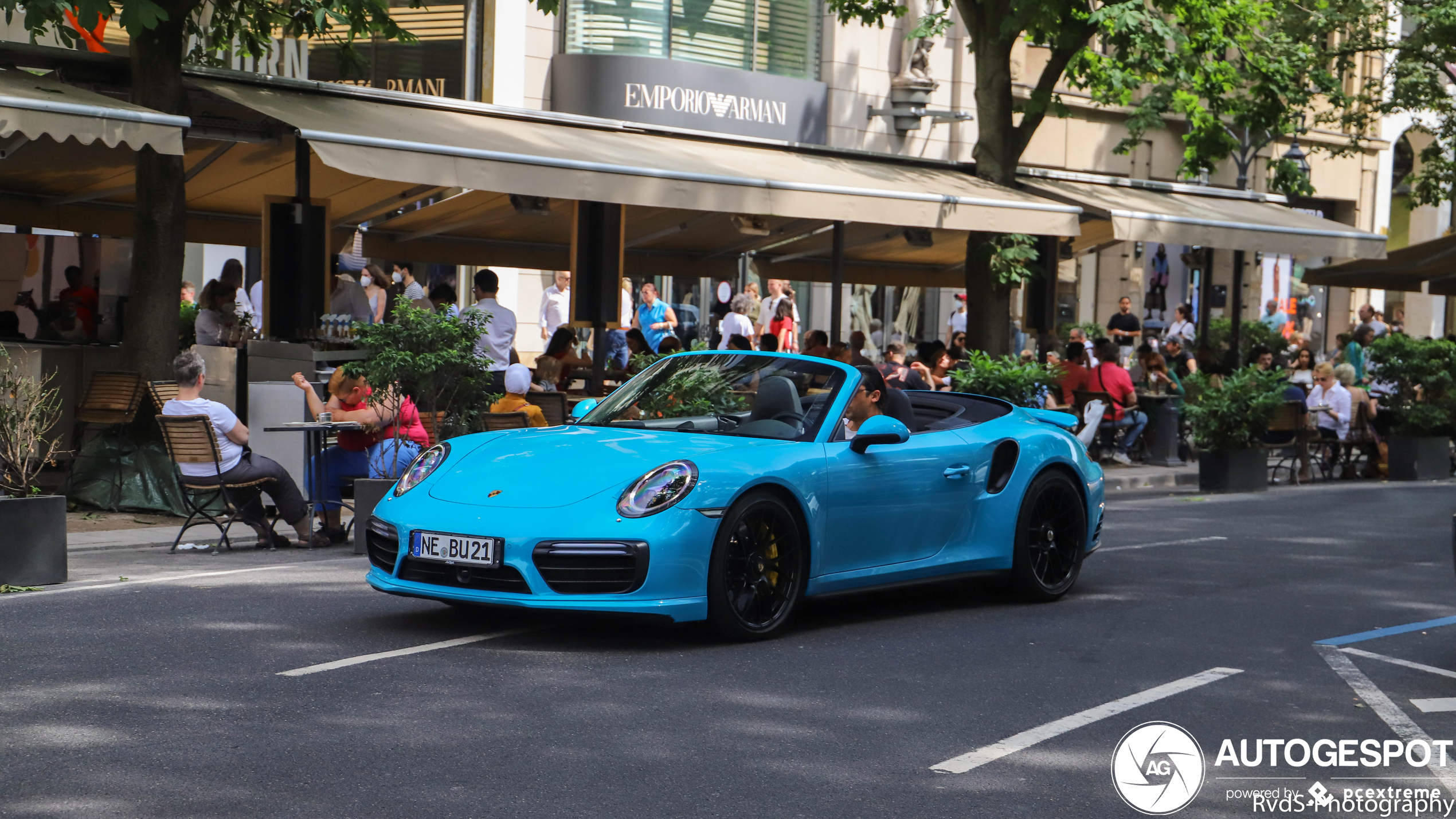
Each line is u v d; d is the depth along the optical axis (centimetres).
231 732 491
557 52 2091
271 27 1259
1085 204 1667
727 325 1817
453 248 1758
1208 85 1781
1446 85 2645
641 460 661
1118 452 1753
